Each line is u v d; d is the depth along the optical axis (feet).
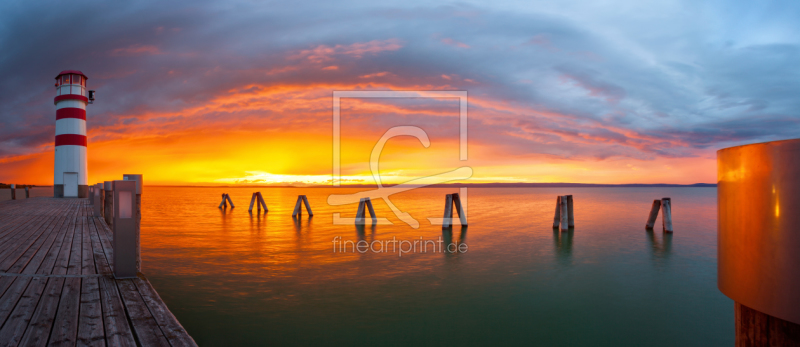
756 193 3.91
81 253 25.23
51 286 17.33
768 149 3.78
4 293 16.25
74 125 97.09
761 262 3.88
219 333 22.98
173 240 53.57
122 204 18.84
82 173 98.53
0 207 63.31
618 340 22.70
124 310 14.51
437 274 35.88
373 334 23.03
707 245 50.31
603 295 30.30
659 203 63.36
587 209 108.17
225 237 56.65
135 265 18.99
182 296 29.17
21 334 12.23
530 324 24.86
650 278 34.96
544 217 85.66
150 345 11.62
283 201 164.35
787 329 3.93
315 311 26.58
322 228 67.31
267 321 24.64
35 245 28.14
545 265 39.50
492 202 149.79
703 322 25.36
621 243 51.78
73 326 12.94
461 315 26.23
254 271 36.35
